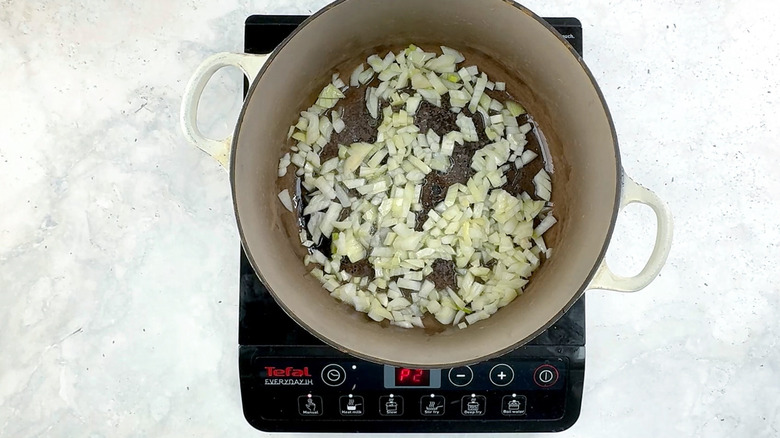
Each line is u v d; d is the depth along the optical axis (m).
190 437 0.50
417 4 0.44
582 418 0.50
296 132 0.49
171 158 0.50
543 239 0.49
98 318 0.50
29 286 0.50
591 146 0.42
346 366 0.47
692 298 0.50
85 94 0.50
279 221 0.48
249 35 0.48
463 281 0.48
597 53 0.50
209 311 0.50
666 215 0.40
